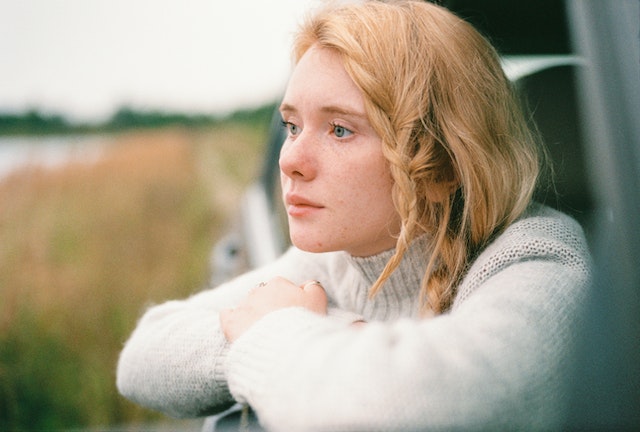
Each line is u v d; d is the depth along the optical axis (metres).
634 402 0.73
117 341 3.83
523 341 0.78
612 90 0.75
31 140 9.36
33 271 4.29
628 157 0.73
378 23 1.01
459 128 1.04
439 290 1.07
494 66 1.14
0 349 3.60
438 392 0.73
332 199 1.01
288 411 0.79
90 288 4.31
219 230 6.21
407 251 1.11
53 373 3.52
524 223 1.03
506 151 1.11
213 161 9.47
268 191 3.27
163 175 7.75
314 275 1.38
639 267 0.72
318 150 1.00
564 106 1.19
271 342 0.91
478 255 1.08
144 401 1.24
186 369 1.13
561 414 0.79
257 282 1.41
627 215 0.73
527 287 0.86
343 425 0.74
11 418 3.29
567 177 1.20
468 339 0.78
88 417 3.26
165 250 5.32
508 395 0.74
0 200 5.55
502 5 1.33
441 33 1.06
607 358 0.76
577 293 0.88
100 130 10.71
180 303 1.38
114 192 6.48
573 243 1.00
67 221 5.39
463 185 1.06
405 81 0.99
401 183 0.98
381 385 0.74
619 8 0.75
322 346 0.84
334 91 0.98
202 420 3.09
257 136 11.76
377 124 0.97
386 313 1.21
